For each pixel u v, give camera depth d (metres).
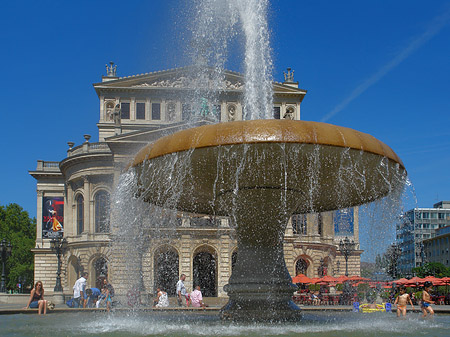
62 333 11.26
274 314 12.75
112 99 70.69
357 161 11.05
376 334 10.62
